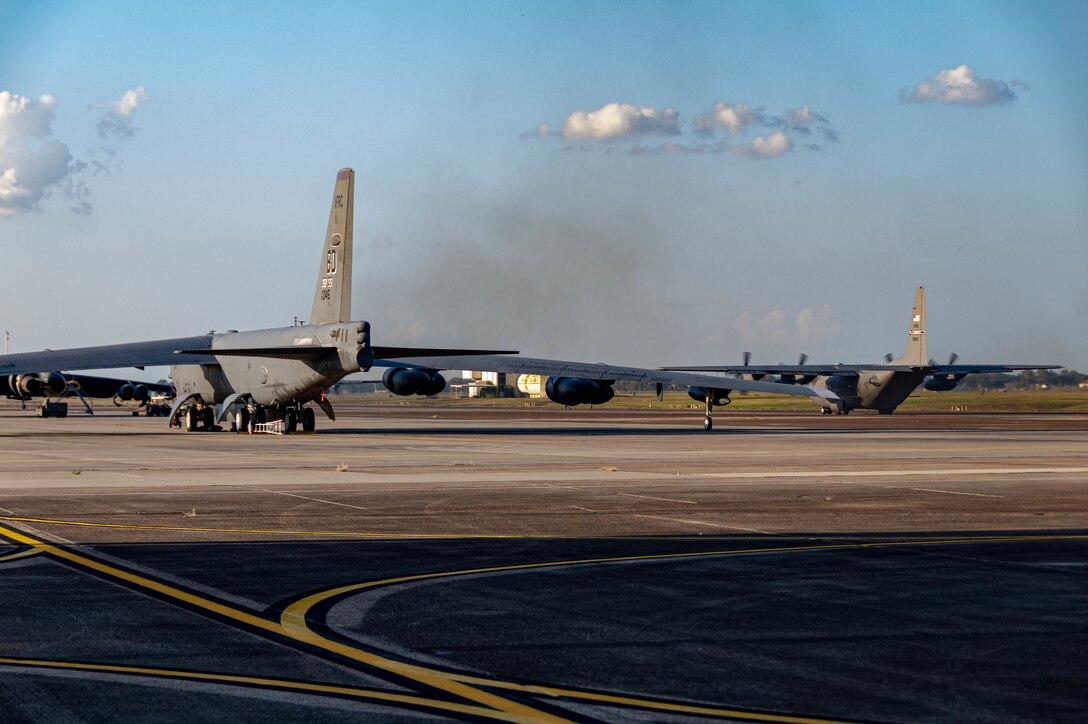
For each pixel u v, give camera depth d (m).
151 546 41.41
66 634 26.44
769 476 75.12
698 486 67.31
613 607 30.16
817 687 22.03
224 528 46.78
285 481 69.81
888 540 43.81
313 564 37.41
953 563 37.94
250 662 23.84
